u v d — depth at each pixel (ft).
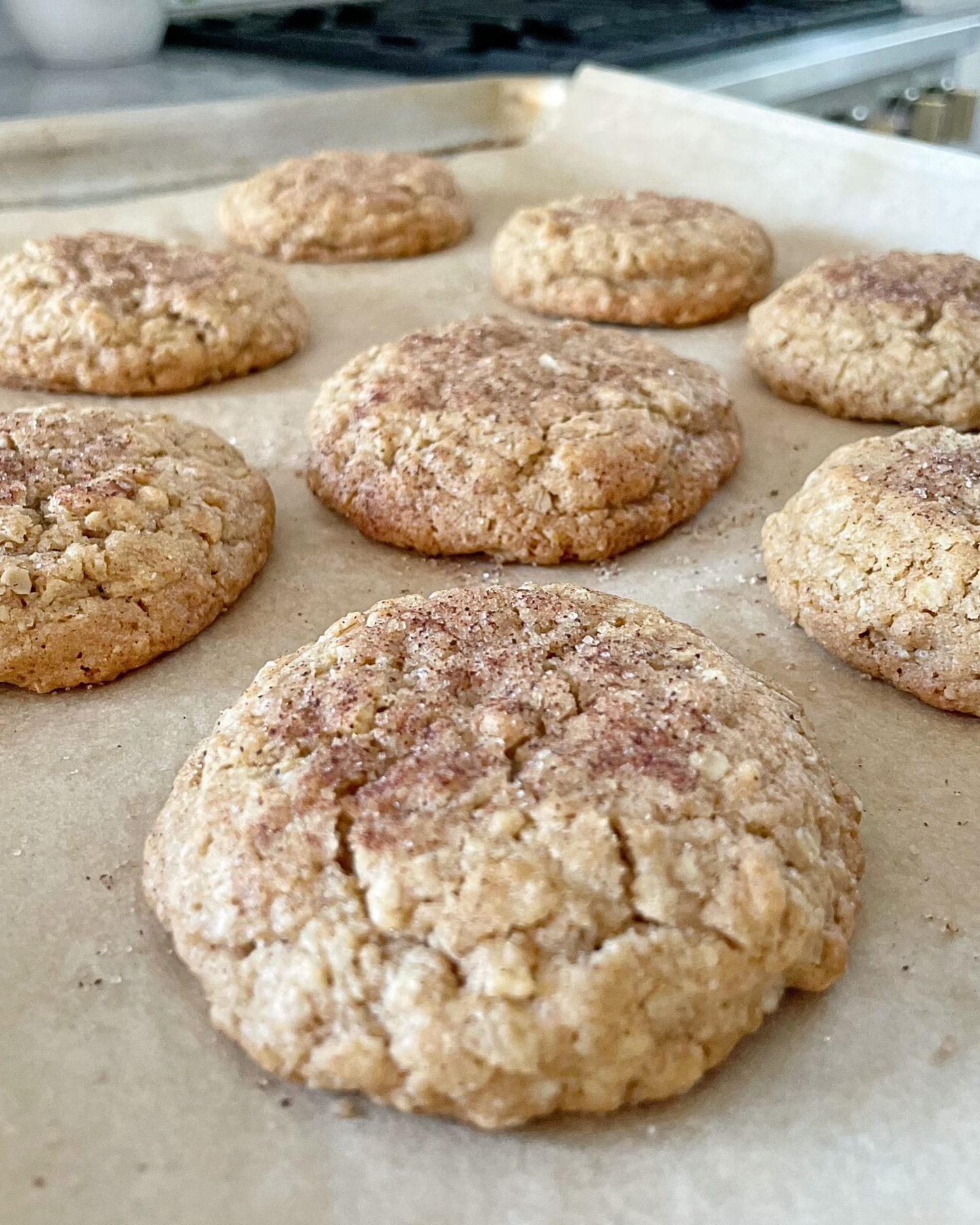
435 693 0.43
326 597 0.61
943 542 0.54
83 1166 0.34
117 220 1.03
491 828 0.37
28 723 0.53
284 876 0.37
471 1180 0.34
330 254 0.99
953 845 0.46
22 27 1.41
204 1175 0.34
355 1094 0.36
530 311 0.91
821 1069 0.37
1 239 0.96
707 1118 0.36
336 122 1.18
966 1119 0.36
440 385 0.68
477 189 1.13
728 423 0.71
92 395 0.79
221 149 1.13
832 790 0.44
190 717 0.53
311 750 0.41
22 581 0.53
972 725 0.53
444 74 1.33
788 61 1.32
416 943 0.36
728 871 0.37
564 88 1.22
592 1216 0.33
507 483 0.63
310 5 1.65
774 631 0.59
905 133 1.45
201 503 0.60
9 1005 0.39
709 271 0.89
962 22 1.53
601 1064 0.35
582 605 0.49
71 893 0.44
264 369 0.83
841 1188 0.34
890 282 0.80
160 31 1.48
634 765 0.39
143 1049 0.38
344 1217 0.33
